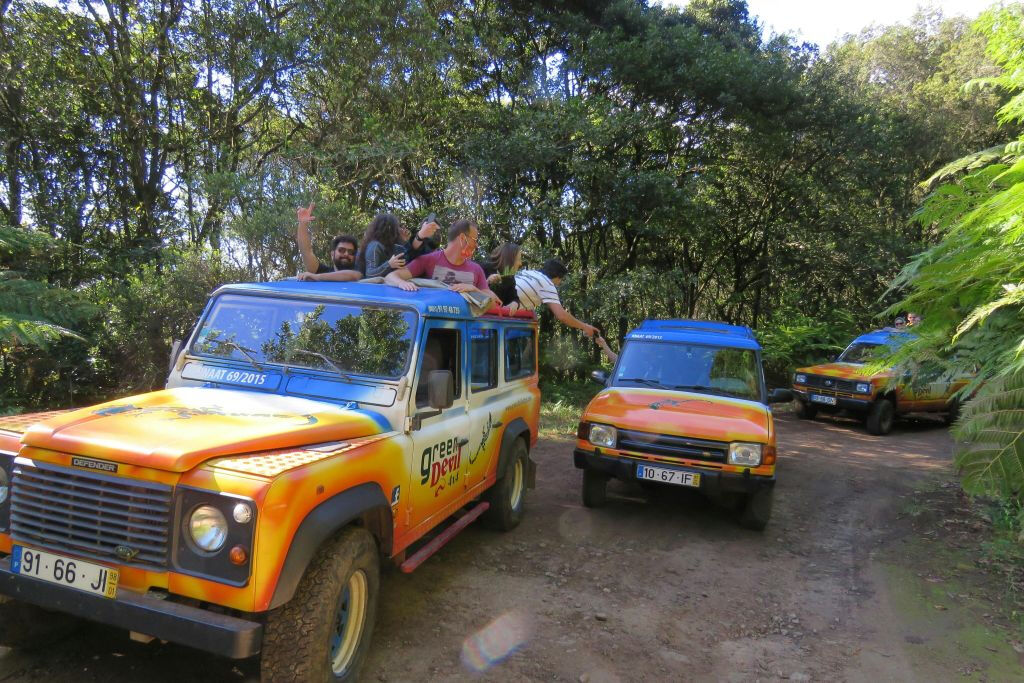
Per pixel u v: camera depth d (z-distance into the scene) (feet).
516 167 45.73
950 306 15.16
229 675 11.07
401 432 12.46
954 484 27.30
